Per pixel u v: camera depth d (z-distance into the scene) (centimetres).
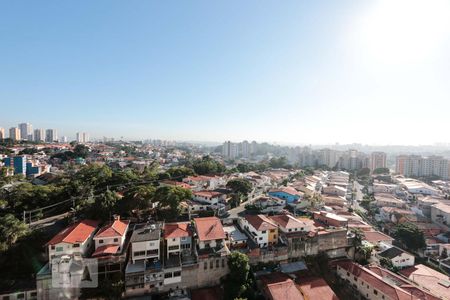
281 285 4712
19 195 6575
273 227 5878
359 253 6284
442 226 8862
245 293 4688
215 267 5028
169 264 4847
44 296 4256
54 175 11181
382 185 14000
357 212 9931
